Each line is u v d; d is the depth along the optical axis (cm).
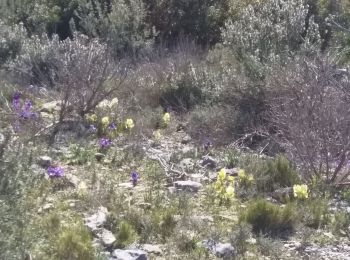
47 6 681
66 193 275
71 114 400
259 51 462
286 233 261
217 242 242
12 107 398
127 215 253
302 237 257
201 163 335
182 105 438
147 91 451
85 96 402
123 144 358
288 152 339
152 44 582
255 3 647
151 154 346
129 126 374
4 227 188
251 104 409
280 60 438
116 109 411
